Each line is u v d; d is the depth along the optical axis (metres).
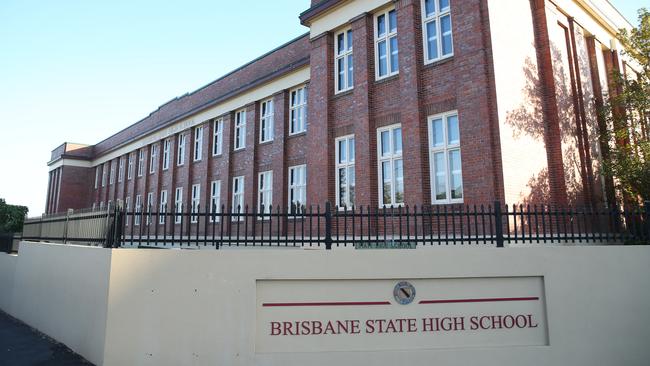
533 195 11.78
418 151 12.38
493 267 7.18
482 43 11.45
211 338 6.82
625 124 14.46
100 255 7.45
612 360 7.20
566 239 7.87
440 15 12.77
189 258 7.00
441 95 12.28
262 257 7.01
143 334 6.79
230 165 23.67
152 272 6.95
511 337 7.09
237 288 6.93
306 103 19.58
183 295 6.90
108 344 6.71
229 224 7.29
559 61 13.82
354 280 7.03
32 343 9.33
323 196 15.07
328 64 15.68
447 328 7.01
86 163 43.84
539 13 13.51
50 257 10.59
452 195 11.84
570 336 7.15
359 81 14.39
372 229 13.36
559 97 13.36
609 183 14.66
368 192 13.56
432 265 7.10
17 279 13.38
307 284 7.01
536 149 12.28
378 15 14.49
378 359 6.81
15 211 28.95
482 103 11.24
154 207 30.70
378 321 6.96
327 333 6.90
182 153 29.00
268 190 21.03
